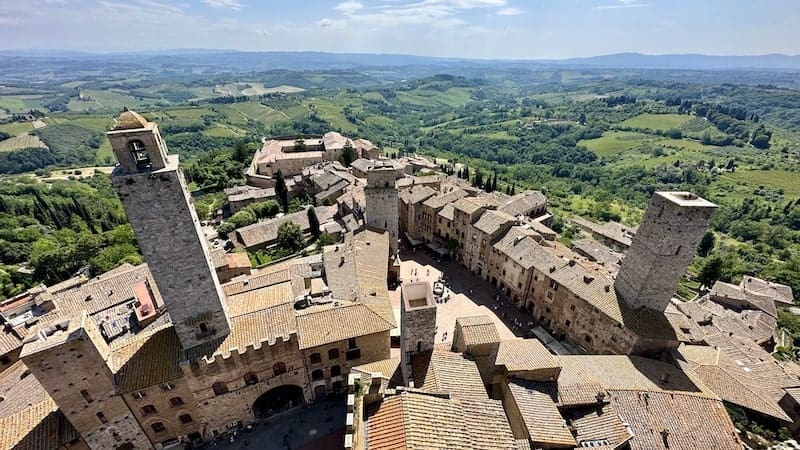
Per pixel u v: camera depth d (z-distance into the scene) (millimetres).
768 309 86875
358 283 66750
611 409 43750
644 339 55250
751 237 179250
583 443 40250
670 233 53062
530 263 75688
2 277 93312
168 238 42656
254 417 54562
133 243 108000
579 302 65750
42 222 139000
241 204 135875
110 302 67312
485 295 84250
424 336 40312
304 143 190500
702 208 51156
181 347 48906
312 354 52844
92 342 42281
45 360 39844
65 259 99750
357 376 33500
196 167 189375
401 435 29188
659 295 57656
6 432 44156
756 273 126750
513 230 85250
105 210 151250
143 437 49094
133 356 47531
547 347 68250
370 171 84250
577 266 69812
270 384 52719
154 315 61156
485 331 42250
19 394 51281
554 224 144125
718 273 106250
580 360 52625
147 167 41219
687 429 42188
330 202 128000
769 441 44500
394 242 92500
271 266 85812
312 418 55125
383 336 55031
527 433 39688
